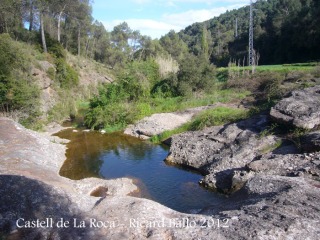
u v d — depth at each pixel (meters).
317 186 10.55
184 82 32.66
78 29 63.59
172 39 93.88
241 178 13.23
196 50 98.56
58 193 10.04
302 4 75.44
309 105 17.05
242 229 7.92
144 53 82.56
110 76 61.16
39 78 34.31
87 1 56.28
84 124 28.03
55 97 35.25
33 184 10.16
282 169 12.84
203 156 16.94
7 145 16.77
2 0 41.81
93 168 17.28
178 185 14.77
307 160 12.84
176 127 23.28
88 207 9.71
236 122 19.78
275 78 29.53
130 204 9.59
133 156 19.17
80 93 44.66
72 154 19.80
